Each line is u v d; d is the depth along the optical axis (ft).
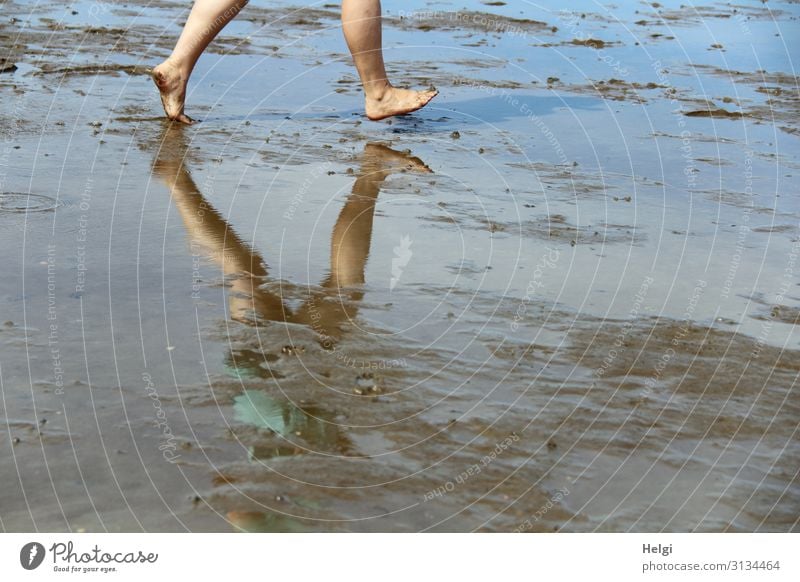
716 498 7.46
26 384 8.61
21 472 7.36
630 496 7.44
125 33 26.40
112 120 18.24
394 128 18.90
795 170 17.47
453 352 9.66
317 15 31.35
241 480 7.38
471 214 14.12
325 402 8.57
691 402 8.89
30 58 22.93
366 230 13.21
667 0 39.04
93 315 10.08
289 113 19.58
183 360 9.20
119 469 7.45
